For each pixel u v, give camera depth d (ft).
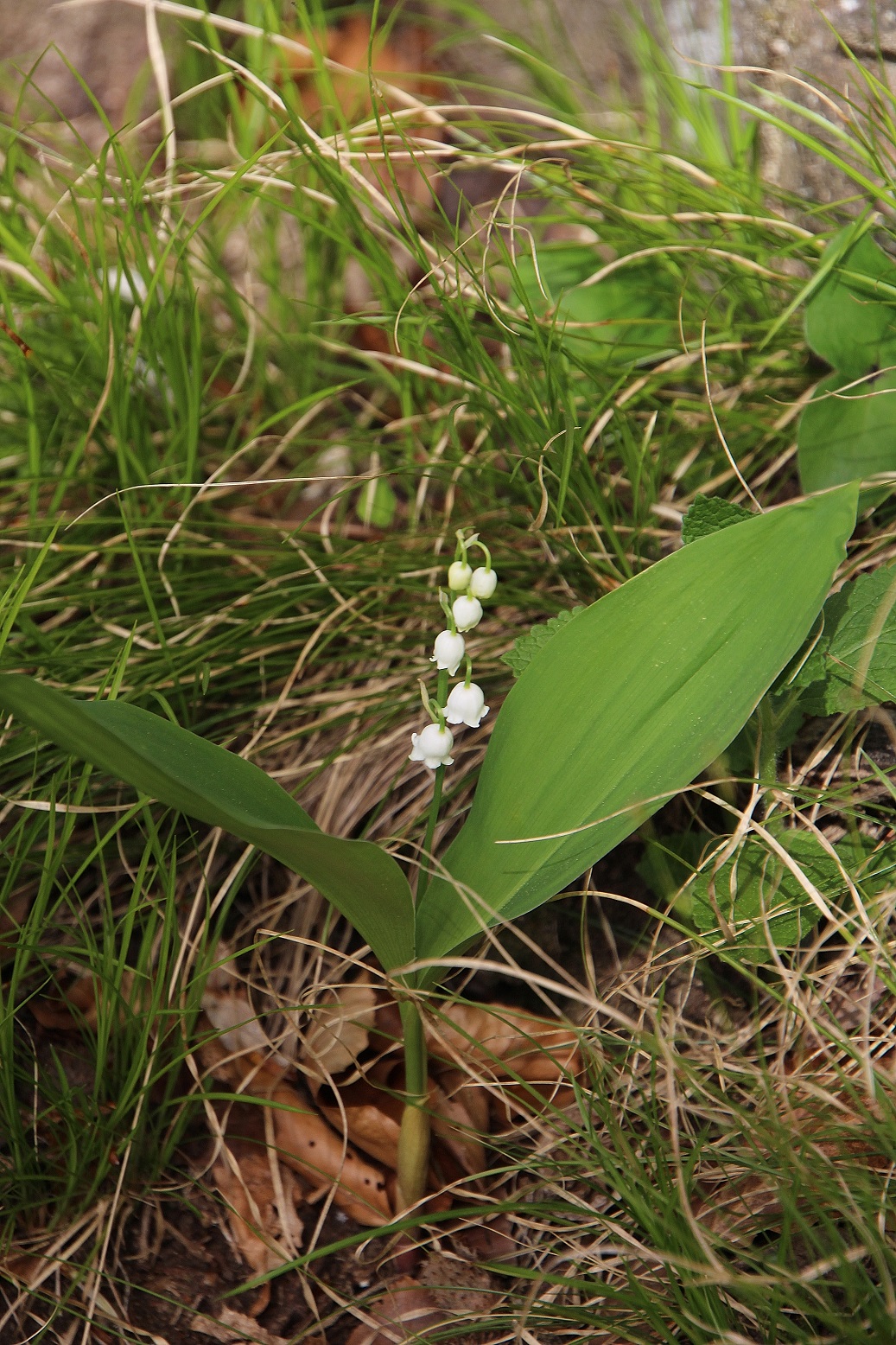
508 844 1.96
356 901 1.93
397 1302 2.06
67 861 2.24
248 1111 2.15
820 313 2.27
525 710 1.98
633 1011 2.17
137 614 2.33
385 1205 2.11
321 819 2.27
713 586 1.95
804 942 2.14
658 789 1.92
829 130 2.39
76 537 2.38
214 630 2.35
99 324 2.38
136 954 2.22
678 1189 1.97
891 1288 1.87
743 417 2.34
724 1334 1.89
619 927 2.22
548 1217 2.07
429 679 2.30
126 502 2.38
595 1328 2.00
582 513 2.30
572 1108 2.13
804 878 2.02
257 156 2.30
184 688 2.30
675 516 2.32
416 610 2.32
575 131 2.40
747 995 2.16
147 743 1.86
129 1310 2.05
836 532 1.94
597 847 1.93
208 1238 2.10
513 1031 2.17
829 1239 2.00
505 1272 1.99
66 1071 2.16
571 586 2.32
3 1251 2.05
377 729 2.27
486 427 2.39
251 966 2.21
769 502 2.36
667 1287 1.99
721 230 2.39
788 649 1.92
